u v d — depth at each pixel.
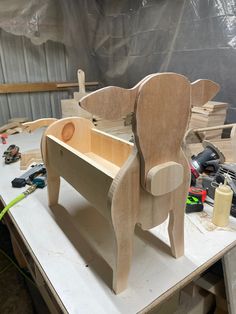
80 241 0.75
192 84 0.55
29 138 1.87
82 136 1.02
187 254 0.70
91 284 0.60
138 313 0.53
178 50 1.81
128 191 0.51
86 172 0.63
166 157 0.54
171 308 0.86
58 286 0.59
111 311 0.53
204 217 0.86
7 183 1.13
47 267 0.65
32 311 1.24
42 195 1.03
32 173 1.15
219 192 0.79
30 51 2.28
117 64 2.36
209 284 0.95
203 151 1.19
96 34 2.43
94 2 2.30
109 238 0.76
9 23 2.05
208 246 0.73
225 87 1.61
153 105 0.48
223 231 0.79
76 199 1.00
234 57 1.52
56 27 2.26
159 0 1.83
